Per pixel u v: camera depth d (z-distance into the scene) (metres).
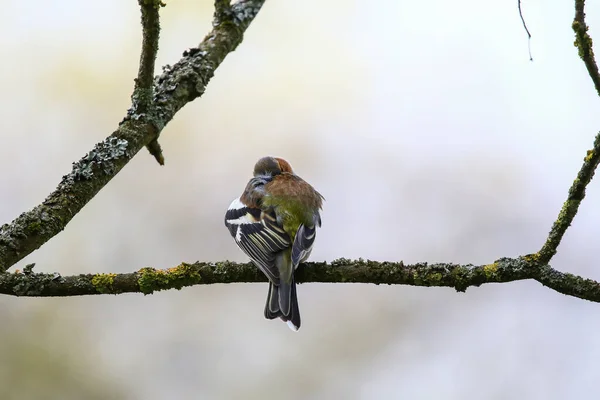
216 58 9.63
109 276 8.41
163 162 9.12
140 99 8.75
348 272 9.19
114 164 8.44
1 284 7.90
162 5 8.20
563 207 8.19
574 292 8.16
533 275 8.29
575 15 7.70
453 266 8.63
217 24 9.99
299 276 9.66
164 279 8.69
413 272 8.74
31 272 8.09
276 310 10.03
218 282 9.13
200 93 9.30
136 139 8.62
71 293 8.21
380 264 9.05
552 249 8.25
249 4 10.18
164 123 8.91
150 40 8.35
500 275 8.38
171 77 9.24
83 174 8.28
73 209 8.19
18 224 7.95
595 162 7.90
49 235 8.02
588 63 7.72
